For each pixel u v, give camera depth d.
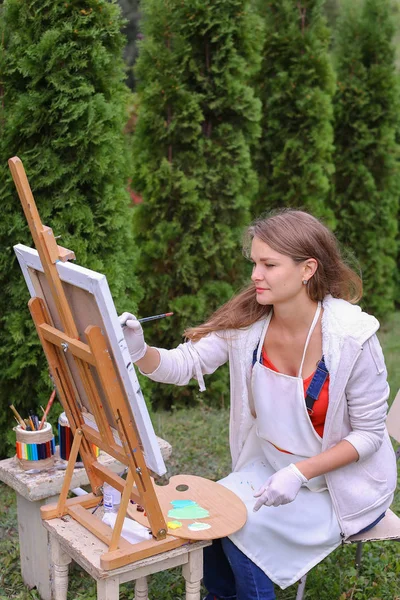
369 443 2.12
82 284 1.78
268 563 2.15
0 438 3.71
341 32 6.52
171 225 4.68
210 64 4.62
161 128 4.60
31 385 3.67
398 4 10.06
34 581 2.65
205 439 4.15
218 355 2.37
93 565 1.88
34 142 3.48
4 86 3.45
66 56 3.33
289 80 5.51
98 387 1.96
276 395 2.19
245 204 4.79
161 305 4.83
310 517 2.17
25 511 2.60
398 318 7.39
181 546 1.98
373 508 2.20
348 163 6.52
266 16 5.61
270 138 5.72
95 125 3.42
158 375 2.27
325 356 2.13
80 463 2.54
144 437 1.85
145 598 2.19
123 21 3.53
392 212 6.87
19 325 3.53
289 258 2.10
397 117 6.54
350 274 2.26
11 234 3.50
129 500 2.09
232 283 4.97
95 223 3.60
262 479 2.31
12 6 3.37
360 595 2.59
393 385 5.20
